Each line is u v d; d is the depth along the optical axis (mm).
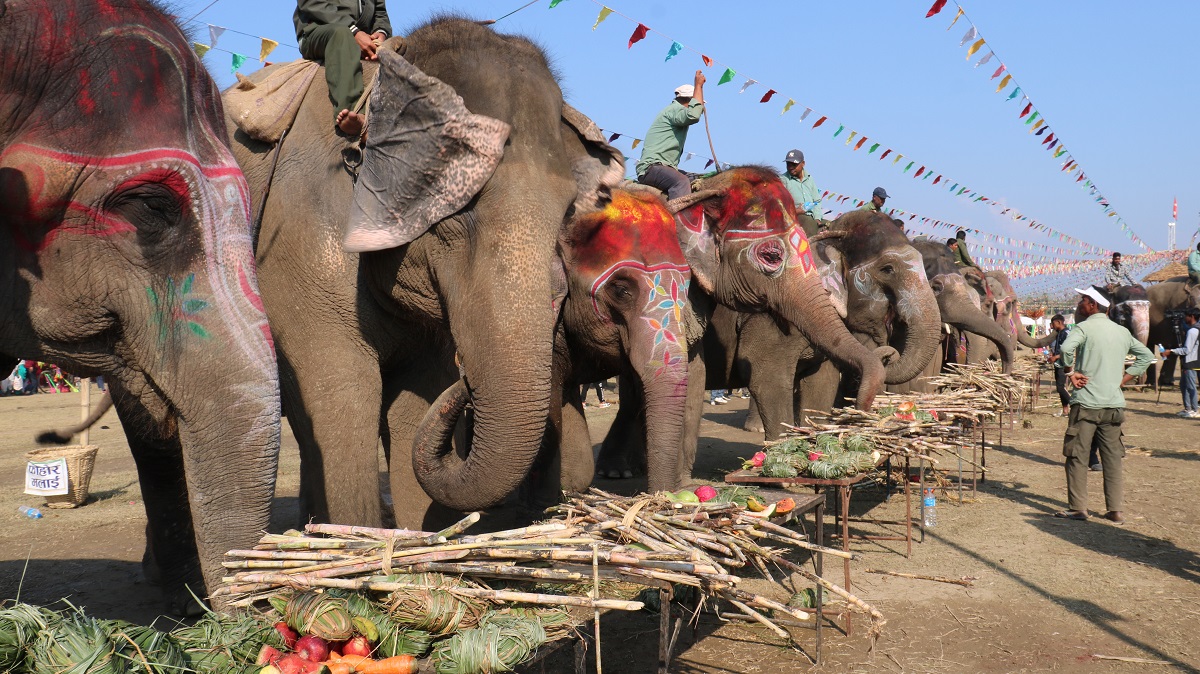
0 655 2342
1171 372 22781
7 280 3264
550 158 4246
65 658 2369
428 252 4285
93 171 3205
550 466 7109
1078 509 8297
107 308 3297
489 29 4500
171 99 3340
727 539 3600
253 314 3389
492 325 4020
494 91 4195
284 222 4559
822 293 7738
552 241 4133
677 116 8641
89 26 3301
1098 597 6012
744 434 13719
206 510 3309
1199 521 8211
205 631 2854
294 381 4625
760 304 7906
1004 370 13930
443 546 3141
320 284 4516
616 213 6652
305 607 2855
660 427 6211
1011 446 12945
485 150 4074
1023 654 5000
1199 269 22016
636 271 6469
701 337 7957
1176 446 12859
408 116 4203
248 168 4699
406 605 2873
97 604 5508
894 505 8898
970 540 7500
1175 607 5809
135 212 3260
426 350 5125
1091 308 8344
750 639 5180
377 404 4691
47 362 3400
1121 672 4781
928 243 14734
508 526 7336
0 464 11734
